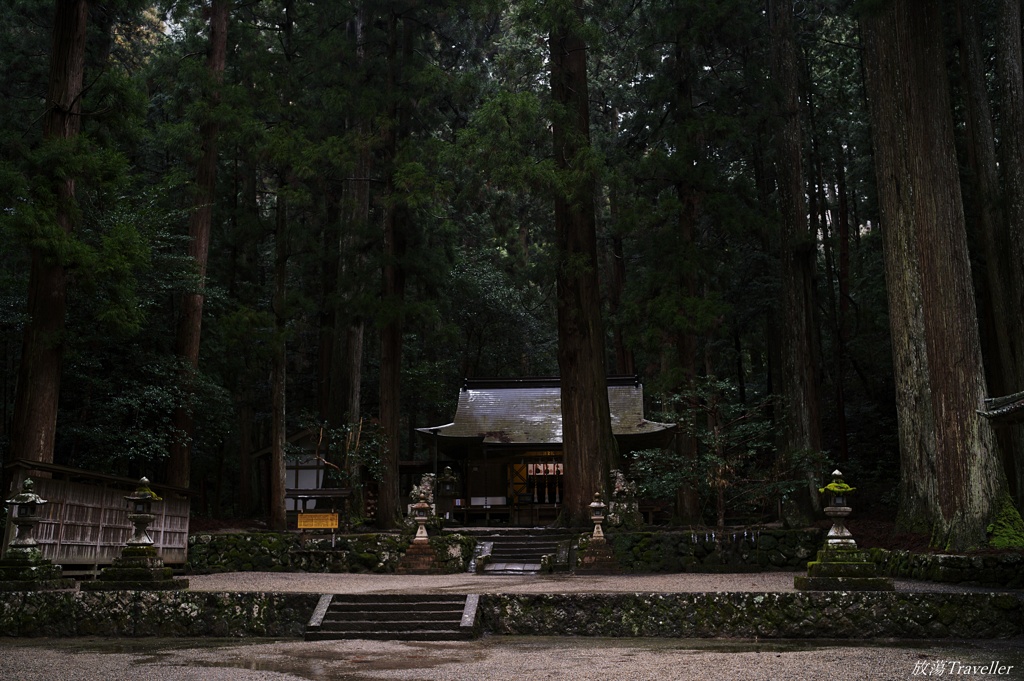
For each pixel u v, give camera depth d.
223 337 19.44
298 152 19.91
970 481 12.98
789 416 19.81
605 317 31.30
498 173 18.42
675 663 8.00
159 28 28.45
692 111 20.59
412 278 22.39
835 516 11.06
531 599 10.96
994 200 17.75
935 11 13.85
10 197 13.42
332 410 23.05
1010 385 17.17
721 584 12.76
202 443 22.66
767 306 23.61
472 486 27.11
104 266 13.85
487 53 29.33
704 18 19.42
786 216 20.52
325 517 17.75
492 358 35.38
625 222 20.14
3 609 10.73
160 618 10.78
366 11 21.47
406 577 15.54
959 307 13.32
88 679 7.25
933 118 13.66
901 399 16.05
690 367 20.22
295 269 29.81
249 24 22.11
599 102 31.06
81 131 15.21
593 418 19.78
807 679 6.98
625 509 18.31
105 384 17.66
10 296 16.06
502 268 35.00
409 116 21.80
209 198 20.41
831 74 26.89
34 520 11.34
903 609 10.12
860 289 26.83
